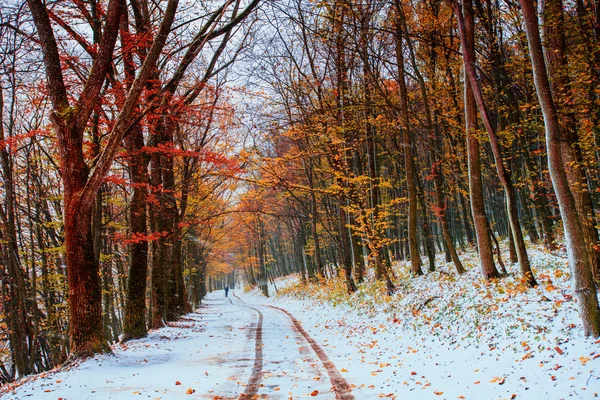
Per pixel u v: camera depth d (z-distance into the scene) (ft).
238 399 20.24
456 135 57.47
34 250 60.39
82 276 30.89
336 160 53.11
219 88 48.49
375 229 52.90
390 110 52.29
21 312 49.21
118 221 67.97
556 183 21.36
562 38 31.94
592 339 19.74
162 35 28.71
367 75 51.24
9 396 21.56
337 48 50.01
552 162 21.38
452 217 91.76
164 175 55.11
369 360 29.01
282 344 38.99
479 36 52.03
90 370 27.12
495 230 105.29
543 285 30.48
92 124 40.37
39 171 62.18
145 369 28.66
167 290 66.44
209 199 81.97
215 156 41.98
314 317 64.28
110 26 31.45
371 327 42.68
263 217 100.58
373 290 57.52
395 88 61.98
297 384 22.97
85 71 41.04
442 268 59.16
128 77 39.50
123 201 64.44
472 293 35.58
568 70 31.83
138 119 33.32
